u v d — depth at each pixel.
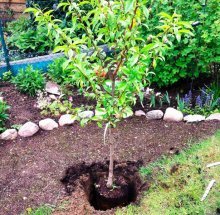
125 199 3.49
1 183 3.56
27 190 3.47
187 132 4.15
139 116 4.44
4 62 5.48
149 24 4.30
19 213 3.24
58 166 3.73
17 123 4.35
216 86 4.79
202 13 4.38
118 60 2.82
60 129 4.26
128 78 2.65
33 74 4.89
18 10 7.33
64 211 3.23
